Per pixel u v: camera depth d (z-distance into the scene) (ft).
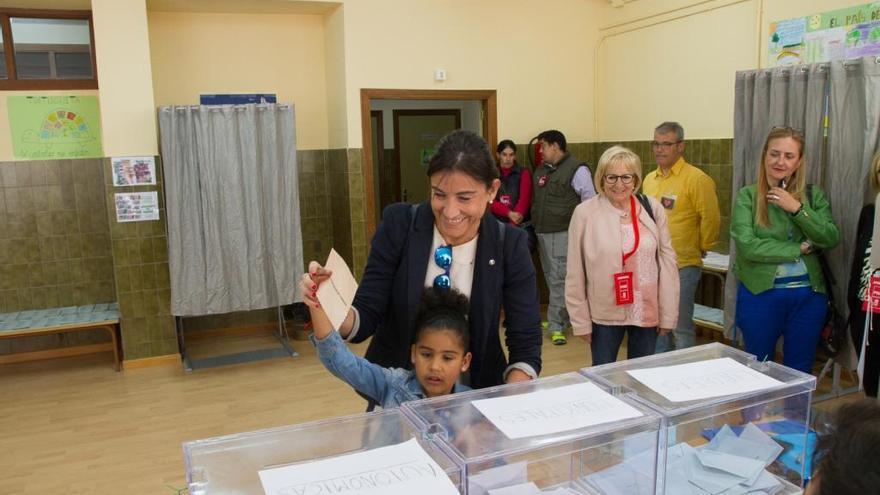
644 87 17.75
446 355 4.93
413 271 5.18
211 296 14.89
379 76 16.96
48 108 15.60
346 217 17.34
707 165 15.88
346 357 4.66
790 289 8.88
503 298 5.43
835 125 9.98
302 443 3.26
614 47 18.78
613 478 3.41
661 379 3.96
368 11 16.62
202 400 13.12
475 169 4.53
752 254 8.89
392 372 5.02
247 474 3.01
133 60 14.53
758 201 9.00
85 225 16.21
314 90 18.08
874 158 8.47
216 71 17.11
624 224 9.41
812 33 12.96
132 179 14.76
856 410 2.19
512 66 18.47
